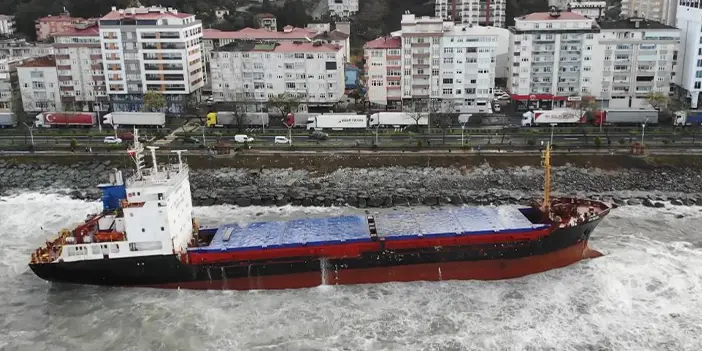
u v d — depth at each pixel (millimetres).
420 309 68875
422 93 146375
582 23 144750
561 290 72062
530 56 146875
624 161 112375
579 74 147000
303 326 65938
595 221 77875
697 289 70938
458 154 116125
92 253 72562
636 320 65500
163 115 142125
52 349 62969
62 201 103875
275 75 149250
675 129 129750
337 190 105812
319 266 73938
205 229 81938
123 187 78938
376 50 145125
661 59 144625
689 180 106812
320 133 130875
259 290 74250
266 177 111938
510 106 154750
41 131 140875
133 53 151000
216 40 175625
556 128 133000
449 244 74062
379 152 118375
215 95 153125
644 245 82375
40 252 75312
